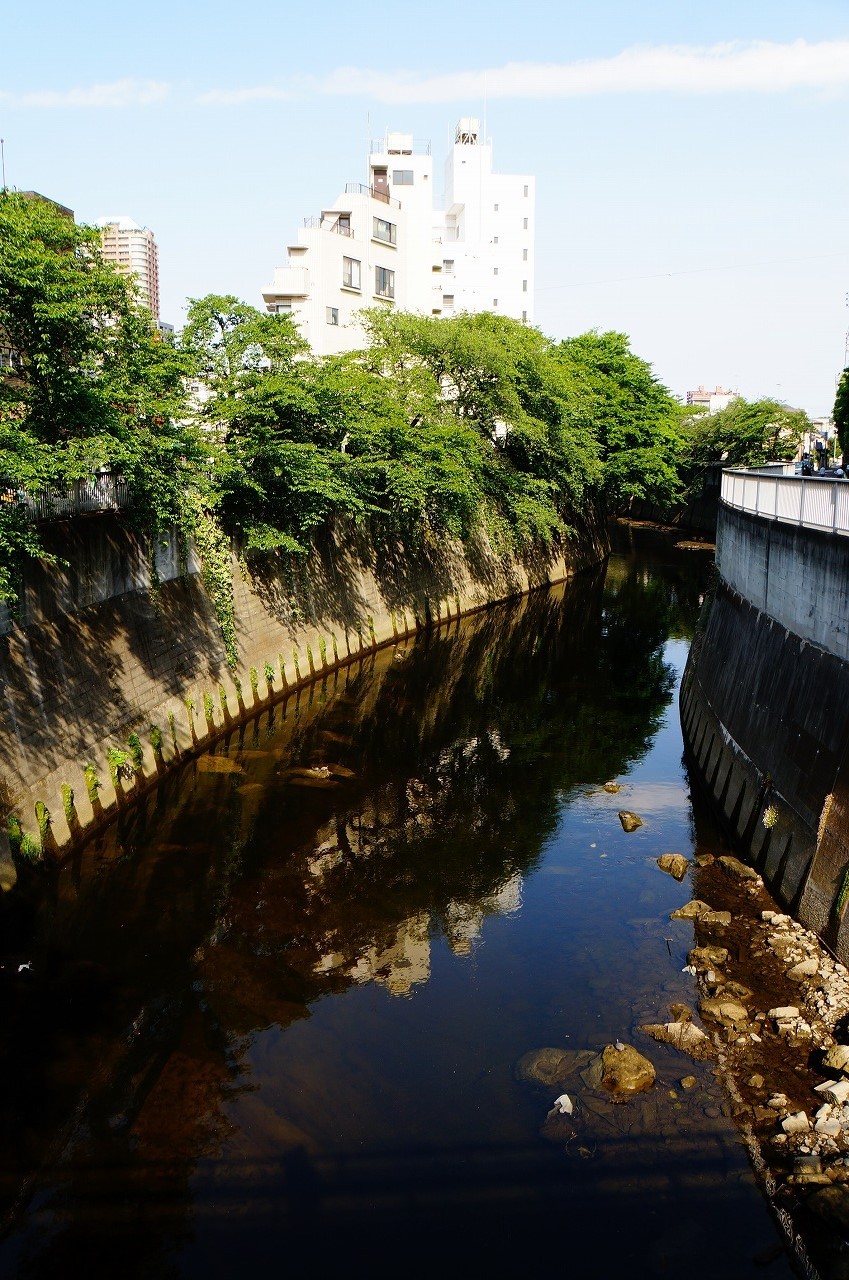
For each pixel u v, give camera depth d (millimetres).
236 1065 11000
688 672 29172
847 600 13930
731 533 26750
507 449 44375
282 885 15617
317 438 27328
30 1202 9062
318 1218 8852
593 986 12562
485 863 16625
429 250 53469
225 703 23750
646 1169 9258
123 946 13578
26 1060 11055
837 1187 8828
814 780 14148
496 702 27797
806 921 13484
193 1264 8359
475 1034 11570
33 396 15250
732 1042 11062
